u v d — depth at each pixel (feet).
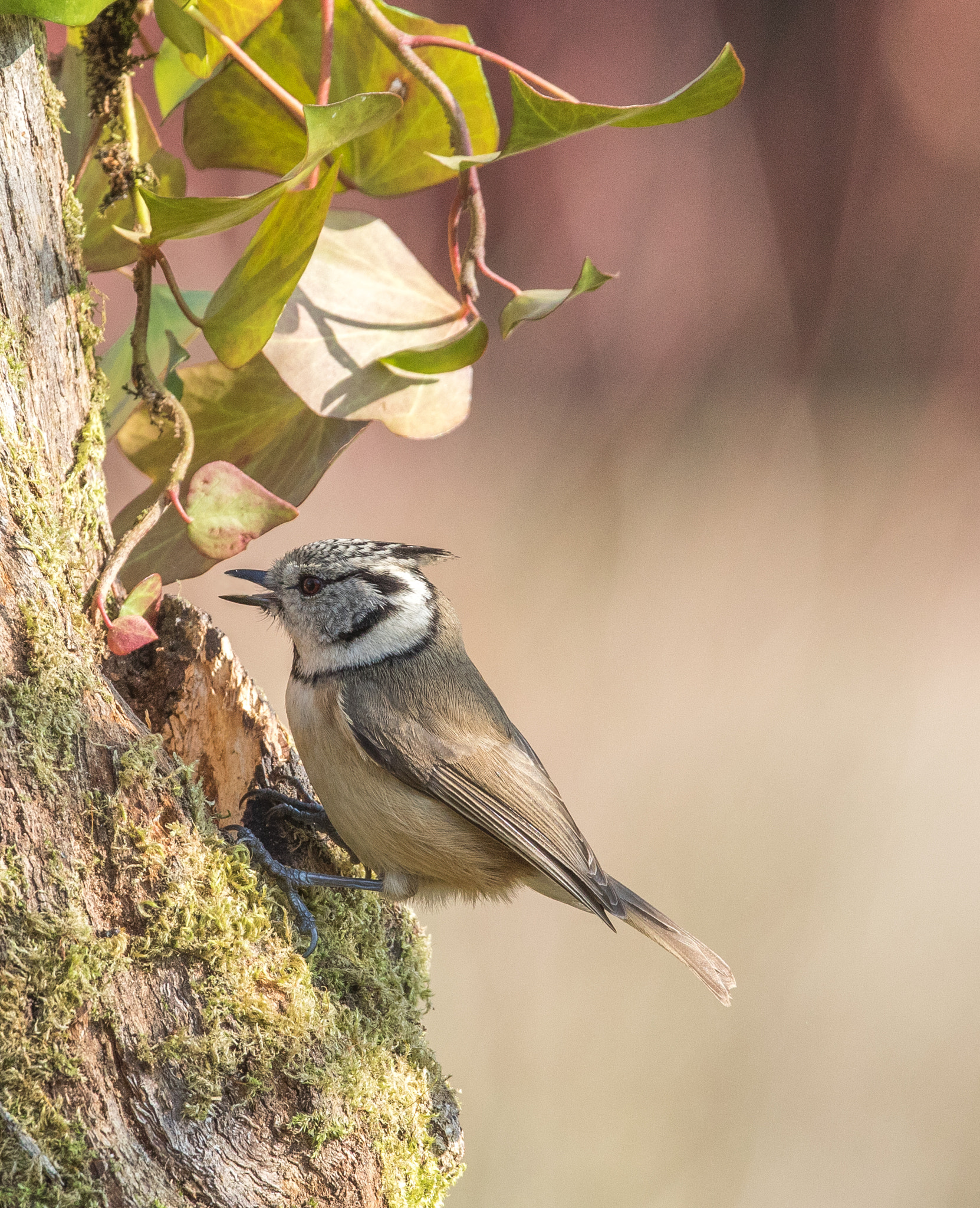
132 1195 13.56
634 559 55.11
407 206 68.95
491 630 49.80
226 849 15.90
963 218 72.54
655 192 69.26
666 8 72.33
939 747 47.24
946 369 71.41
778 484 61.26
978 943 38.88
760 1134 35.27
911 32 73.87
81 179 17.44
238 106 18.53
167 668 18.02
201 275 51.39
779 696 48.47
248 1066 14.89
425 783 20.34
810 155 75.46
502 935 38.34
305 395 16.92
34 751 13.94
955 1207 34.81
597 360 68.08
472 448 61.82
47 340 15.51
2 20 14.62
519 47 69.92
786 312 70.64
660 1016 36.83
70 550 15.76
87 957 13.74
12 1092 13.07
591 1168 34.17
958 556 58.18
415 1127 17.08
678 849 41.47
